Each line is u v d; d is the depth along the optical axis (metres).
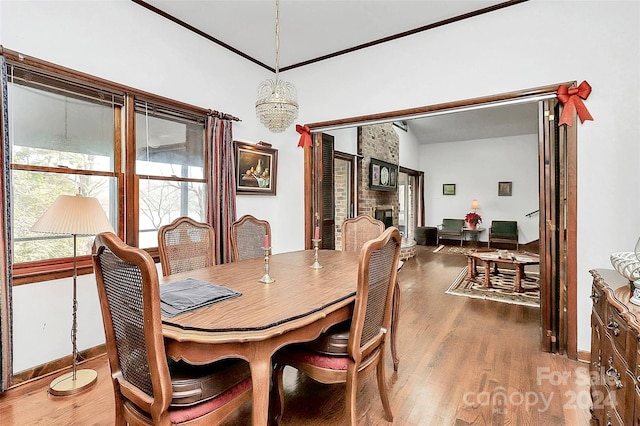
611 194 2.30
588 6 2.37
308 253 2.81
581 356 2.34
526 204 8.10
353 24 3.04
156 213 2.84
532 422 1.65
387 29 3.14
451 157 8.99
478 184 8.66
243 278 1.84
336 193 5.67
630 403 1.14
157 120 2.84
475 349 2.50
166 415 1.07
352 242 3.00
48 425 1.62
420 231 8.51
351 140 5.54
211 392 1.19
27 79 2.04
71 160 2.29
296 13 2.87
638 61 2.22
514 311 3.37
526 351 2.47
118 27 2.52
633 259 1.46
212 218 3.19
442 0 2.68
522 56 2.63
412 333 2.80
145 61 2.71
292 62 3.89
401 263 2.19
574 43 2.42
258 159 3.90
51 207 1.84
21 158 2.04
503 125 7.52
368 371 1.58
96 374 2.08
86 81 2.30
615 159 2.28
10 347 1.90
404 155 7.94
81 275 2.30
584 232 2.37
